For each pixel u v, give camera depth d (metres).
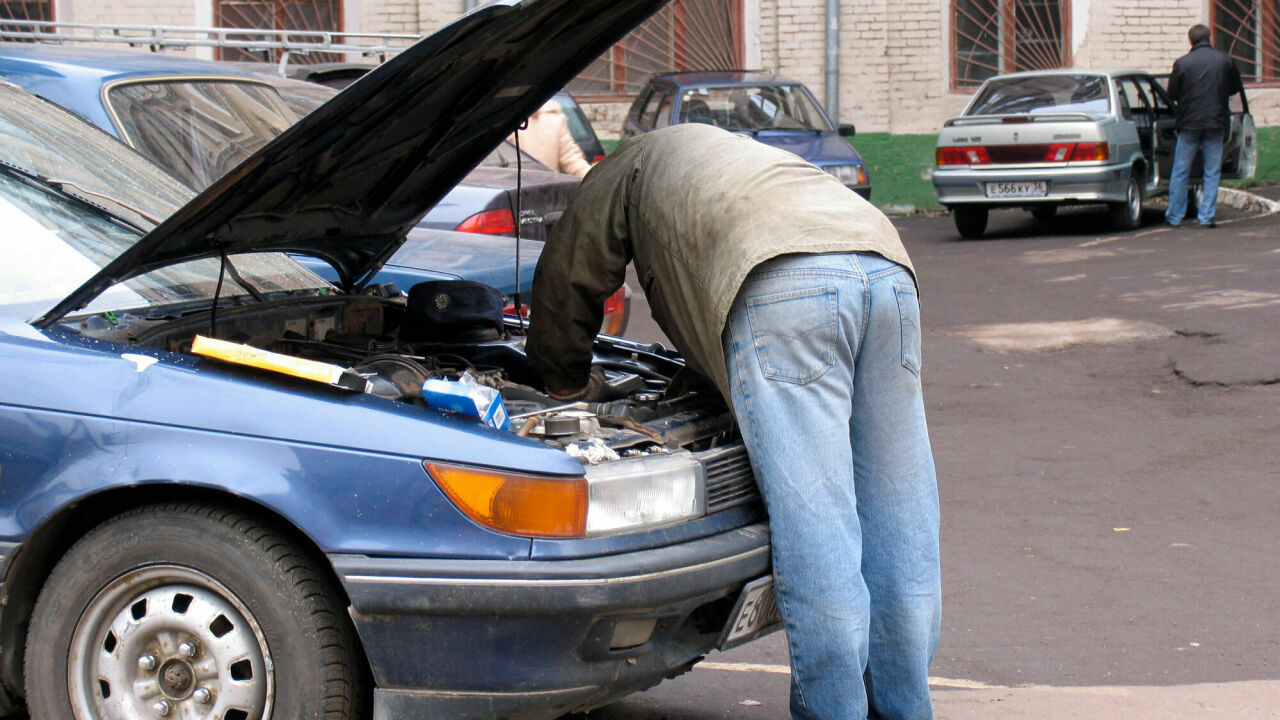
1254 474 6.18
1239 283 10.77
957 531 5.53
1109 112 14.06
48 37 9.08
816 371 3.08
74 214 3.71
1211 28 18.16
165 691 3.01
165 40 9.37
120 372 3.03
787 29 17.81
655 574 2.86
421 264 5.71
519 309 4.39
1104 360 8.61
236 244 3.64
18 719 3.48
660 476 2.98
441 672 2.87
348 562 2.85
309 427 2.91
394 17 17.11
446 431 2.90
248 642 2.96
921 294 11.22
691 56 18.06
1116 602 4.70
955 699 3.89
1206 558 5.11
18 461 3.02
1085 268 12.10
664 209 3.27
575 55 3.76
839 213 3.17
